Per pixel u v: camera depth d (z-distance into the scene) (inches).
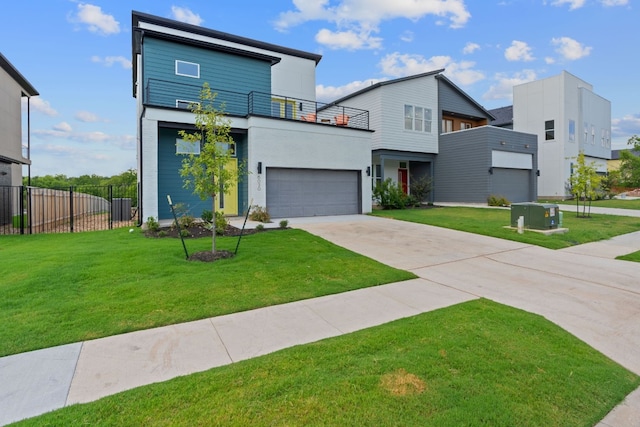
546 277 249.0
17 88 703.1
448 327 156.3
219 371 118.2
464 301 196.4
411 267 271.6
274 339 146.5
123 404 99.0
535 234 405.7
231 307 181.2
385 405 99.9
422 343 139.7
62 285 204.8
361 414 95.9
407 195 788.6
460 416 96.4
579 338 154.4
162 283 211.0
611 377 121.0
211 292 199.9
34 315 164.1
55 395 105.0
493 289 221.1
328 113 929.5
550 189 972.6
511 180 843.4
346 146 618.5
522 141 852.0
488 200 767.1
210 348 137.8
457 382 112.4
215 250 287.4
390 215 604.1
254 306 184.1
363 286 221.6
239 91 603.2
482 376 116.8
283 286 215.2
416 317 169.8
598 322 171.9
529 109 1016.2
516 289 221.6
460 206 772.6
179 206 444.8
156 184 477.7
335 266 261.9
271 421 92.2
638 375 125.8
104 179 1643.7
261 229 417.1
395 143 800.3
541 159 989.2
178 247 309.4
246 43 651.5
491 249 339.0
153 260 259.6
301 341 144.5
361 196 636.7
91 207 810.2
